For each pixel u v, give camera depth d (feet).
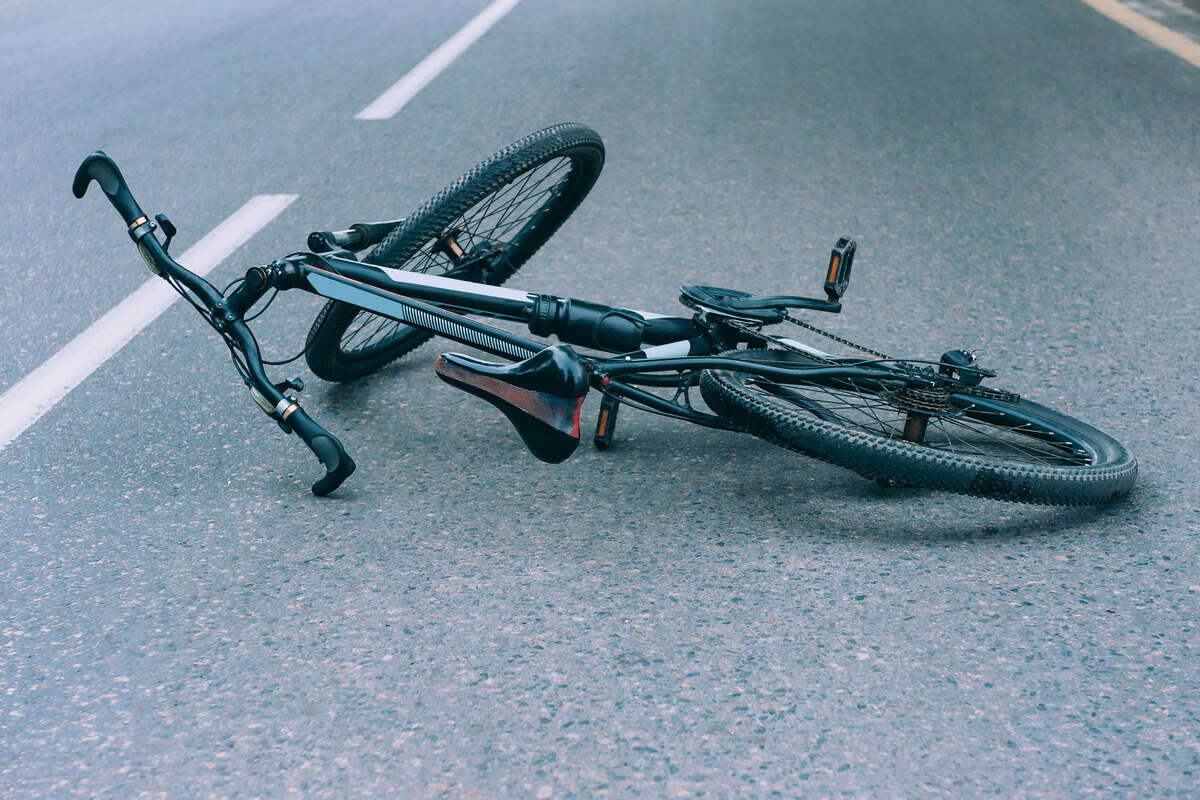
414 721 6.51
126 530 8.68
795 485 9.29
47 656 7.16
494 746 6.30
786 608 7.50
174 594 7.81
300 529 8.66
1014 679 6.74
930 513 8.77
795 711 6.50
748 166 18.24
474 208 11.16
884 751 6.18
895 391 9.18
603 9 31.04
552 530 8.60
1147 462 9.48
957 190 17.04
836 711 6.50
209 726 6.52
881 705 6.54
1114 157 18.40
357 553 8.30
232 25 30.78
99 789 6.08
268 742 6.39
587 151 11.19
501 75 24.30
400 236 10.01
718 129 20.15
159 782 6.12
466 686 6.79
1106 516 8.65
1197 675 6.74
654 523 8.68
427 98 22.65
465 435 10.32
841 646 7.08
